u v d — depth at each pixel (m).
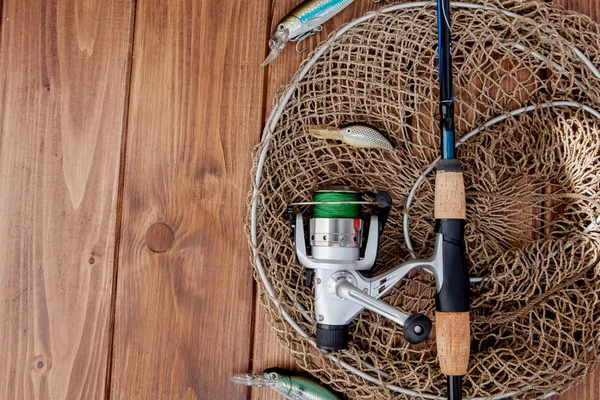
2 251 1.08
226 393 1.08
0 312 1.07
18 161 1.08
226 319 1.08
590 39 1.04
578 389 1.06
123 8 1.10
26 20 1.09
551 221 1.06
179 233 1.09
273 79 1.09
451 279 0.90
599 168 1.02
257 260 1.02
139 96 1.09
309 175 1.06
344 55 1.06
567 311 1.03
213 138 1.09
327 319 0.95
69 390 1.07
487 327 1.04
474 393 0.99
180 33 1.09
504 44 1.01
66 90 1.09
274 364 1.08
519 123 1.02
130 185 1.09
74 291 1.08
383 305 0.87
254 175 1.04
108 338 1.08
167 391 1.07
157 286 1.08
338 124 1.04
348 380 1.01
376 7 1.07
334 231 0.95
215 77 1.09
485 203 1.03
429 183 1.04
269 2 1.10
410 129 1.05
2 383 1.07
